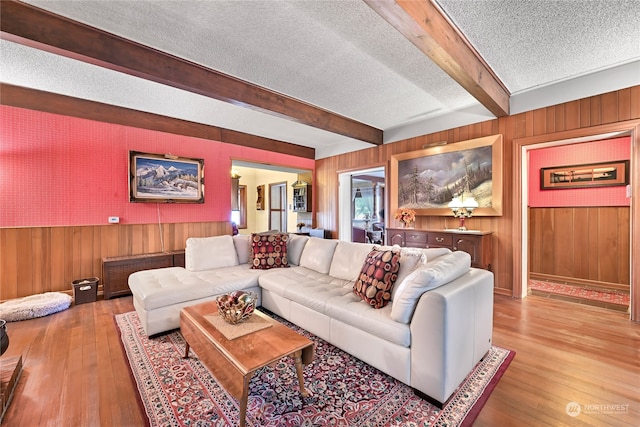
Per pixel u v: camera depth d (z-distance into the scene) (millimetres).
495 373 1889
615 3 1880
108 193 3877
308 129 4957
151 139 4223
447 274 1800
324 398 1674
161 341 2383
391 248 2521
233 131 5020
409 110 3928
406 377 1723
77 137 3637
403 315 1734
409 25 1806
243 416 1407
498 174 3525
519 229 3443
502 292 3600
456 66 2262
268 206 8359
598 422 1467
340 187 5855
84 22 2111
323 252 3203
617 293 3689
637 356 2100
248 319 1966
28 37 1954
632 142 2701
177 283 2715
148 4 1913
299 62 2666
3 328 1701
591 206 4043
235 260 3576
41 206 3422
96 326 2691
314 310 2357
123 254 3998
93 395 1690
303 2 1887
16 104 3193
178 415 1535
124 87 3213
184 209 4578
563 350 2193
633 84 2666
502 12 1978
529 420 1483
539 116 3230
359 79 3010
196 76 2736
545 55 2549
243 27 2158
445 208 4039
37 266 3398
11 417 1505
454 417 1512
